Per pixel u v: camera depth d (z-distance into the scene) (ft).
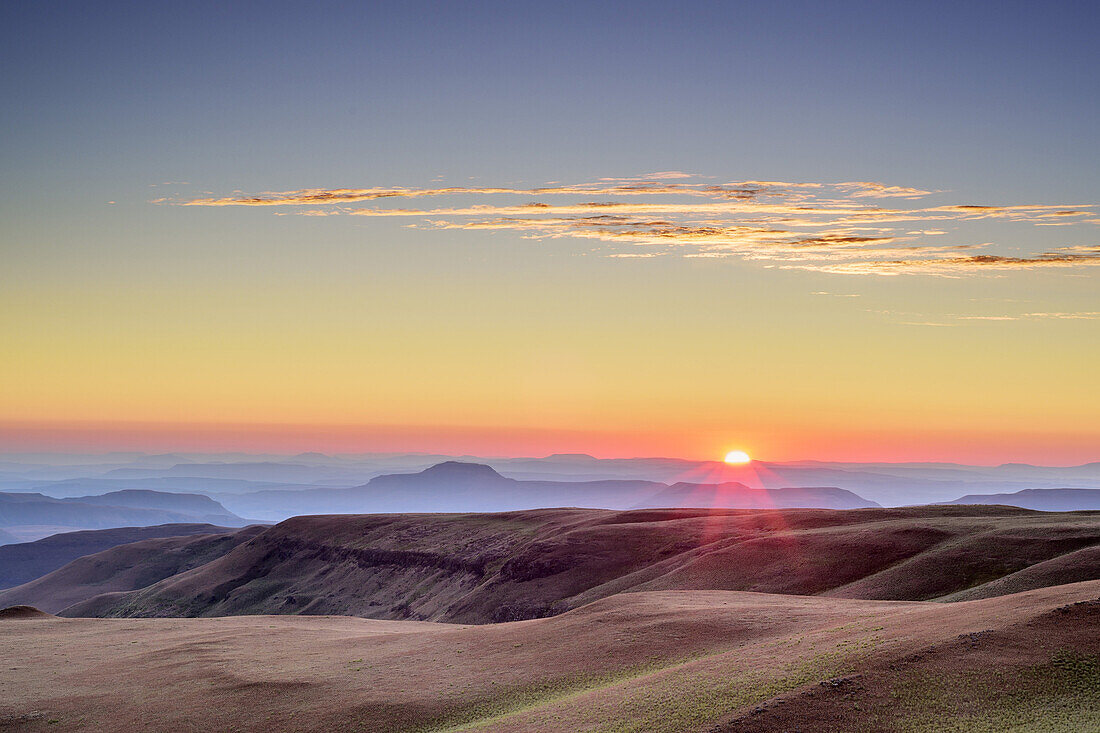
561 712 149.69
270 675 207.10
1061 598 150.30
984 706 116.88
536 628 230.48
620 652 188.55
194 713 184.24
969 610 159.63
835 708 122.42
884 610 190.60
